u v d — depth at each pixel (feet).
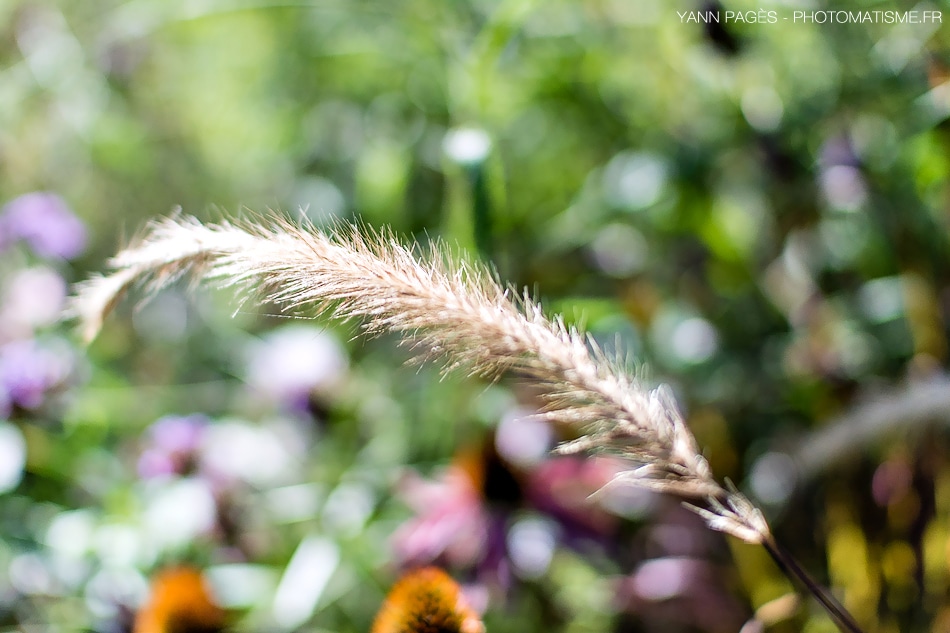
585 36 2.79
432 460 2.70
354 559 2.49
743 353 2.68
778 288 2.68
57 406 2.70
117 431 2.82
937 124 2.44
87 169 3.22
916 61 2.49
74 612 2.52
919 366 2.45
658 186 2.66
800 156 2.63
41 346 2.79
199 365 3.07
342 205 3.00
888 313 2.57
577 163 2.91
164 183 3.36
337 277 1.53
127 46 3.19
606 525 2.42
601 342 2.64
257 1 2.98
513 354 1.54
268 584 2.49
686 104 2.77
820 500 2.53
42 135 3.08
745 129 2.67
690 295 2.75
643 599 2.45
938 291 2.51
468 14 2.73
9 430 2.64
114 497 2.58
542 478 2.44
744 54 2.61
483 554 2.37
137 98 3.30
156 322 3.11
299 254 1.55
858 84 2.56
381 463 2.68
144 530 2.52
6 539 2.60
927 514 2.38
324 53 3.07
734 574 2.49
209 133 3.43
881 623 2.33
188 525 2.52
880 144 2.56
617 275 2.75
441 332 1.53
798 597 2.21
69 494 2.69
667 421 1.61
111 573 2.50
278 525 2.60
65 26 3.05
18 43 3.03
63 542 2.54
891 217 2.52
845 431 2.21
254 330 3.03
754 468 2.60
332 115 3.12
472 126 2.56
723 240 2.67
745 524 1.66
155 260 1.65
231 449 2.62
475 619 2.07
